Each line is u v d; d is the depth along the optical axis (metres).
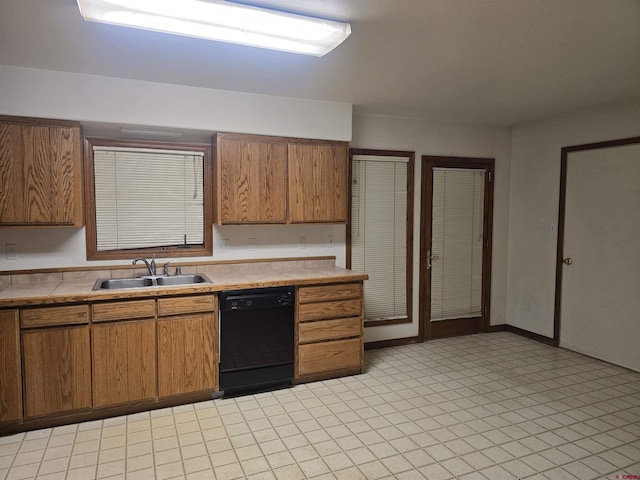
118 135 3.46
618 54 2.62
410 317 4.65
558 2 1.96
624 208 3.81
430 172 4.64
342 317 3.62
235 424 2.84
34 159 2.93
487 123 4.75
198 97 3.32
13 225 2.90
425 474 2.30
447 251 4.80
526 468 2.35
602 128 3.97
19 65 2.82
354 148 4.28
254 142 3.53
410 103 3.83
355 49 2.54
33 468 2.34
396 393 3.34
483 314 5.04
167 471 2.32
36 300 2.67
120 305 2.89
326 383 3.54
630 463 2.40
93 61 2.74
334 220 3.84
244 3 1.96
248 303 3.24
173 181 3.67
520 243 4.90
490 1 1.96
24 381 2.70
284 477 2.27
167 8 1.92
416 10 2.04
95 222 3.43
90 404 2.85
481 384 3.51
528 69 2.90
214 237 3.77
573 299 4.30
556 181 4.44
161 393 3.03
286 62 2.75
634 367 3.77
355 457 2.46
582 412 3.01
